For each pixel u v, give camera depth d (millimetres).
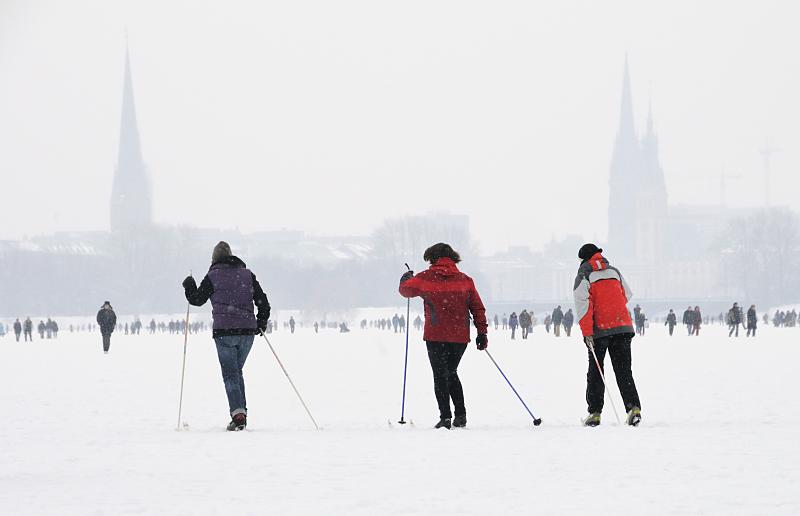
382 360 70875
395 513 13930
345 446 21031
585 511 13875
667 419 28844
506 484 16078
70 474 18203
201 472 17828
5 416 32531
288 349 94312
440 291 25422
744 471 16922
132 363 70125
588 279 25453
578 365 60875
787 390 40188
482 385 44656
